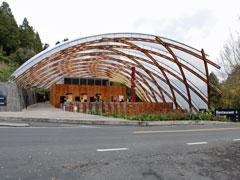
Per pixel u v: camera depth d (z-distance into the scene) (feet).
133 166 24.80
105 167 24.04
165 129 54.90
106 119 66.39
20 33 295.89
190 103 130.11
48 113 81.76
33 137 37.45
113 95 181.37
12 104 90.02
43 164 24.07
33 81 173.99
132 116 73.36
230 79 130.31
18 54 246.06
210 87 116.26
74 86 172.76
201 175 23.21
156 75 146.20
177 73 126.21
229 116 103.81
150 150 32.07
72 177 21.03
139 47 114.83
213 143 38.83
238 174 23.89
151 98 179.52
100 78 211.82
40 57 104.88
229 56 129.39
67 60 144.66
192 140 40.91
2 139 35.06
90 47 115.85
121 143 35.83
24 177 20.54
